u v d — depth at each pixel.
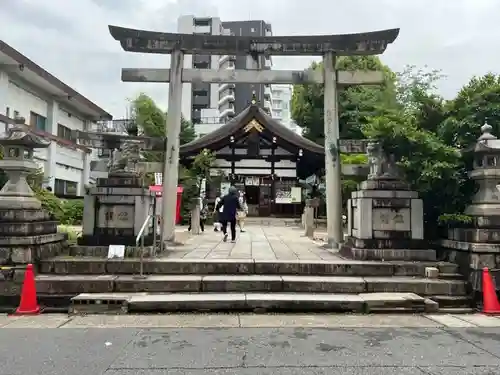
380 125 9.00
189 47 10.51
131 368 4.16
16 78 21.11
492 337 5.31
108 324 5.83
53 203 12.32
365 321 6.09
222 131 26.22
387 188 8.70
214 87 63.28
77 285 7.07
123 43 10.46
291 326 5.78
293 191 27.66
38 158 21.36
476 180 8.20
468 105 9.03
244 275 7.67
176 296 6.75
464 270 7.68
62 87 23.91
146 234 8.86
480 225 7.56
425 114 9.98
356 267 7.79
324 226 23.09
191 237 14.07
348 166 10.45
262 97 61.44
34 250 7.55
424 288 7.27
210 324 5.85
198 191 23.36
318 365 4.26
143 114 30.39
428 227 9.20
